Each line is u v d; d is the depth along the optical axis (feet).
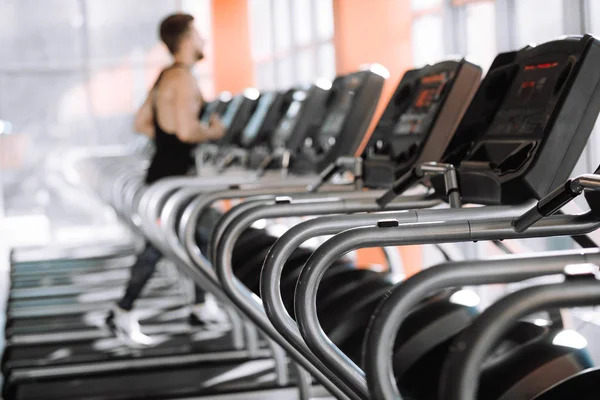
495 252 19.26
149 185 18.02
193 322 19.54
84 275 27.53
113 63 48.14
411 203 10.00
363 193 10.55
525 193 8.65
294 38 34.86
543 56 9.43
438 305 8.61
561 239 15.26
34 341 18.72
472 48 18.95
